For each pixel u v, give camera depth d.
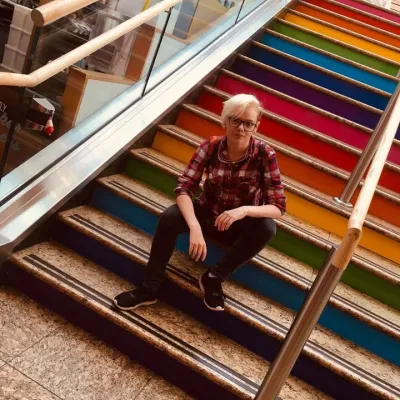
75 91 2.33
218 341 2.06
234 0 3.62
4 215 2.11
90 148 2.49
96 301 2.03
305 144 3.03
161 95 2.95
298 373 2.02
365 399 1.92
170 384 1.95
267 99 3.32
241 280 2.30
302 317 1.40
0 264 2.07
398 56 4.18
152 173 2.66
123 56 2.59
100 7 2.33
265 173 2.06
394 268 2.40
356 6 5.10
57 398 1.71
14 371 1.75
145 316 2.05
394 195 2.76
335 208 2.54
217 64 3.35
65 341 1.98
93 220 2.38
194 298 2.14
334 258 1.31
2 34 2.26
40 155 2.26
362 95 3.57
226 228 1.94
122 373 1.91
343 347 2.09
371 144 2.54
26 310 2.06
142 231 2.47
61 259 2.23
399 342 2.08
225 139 2.09
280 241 2.44
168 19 2.80
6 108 2.02
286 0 4.48
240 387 1.83
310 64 3.66
